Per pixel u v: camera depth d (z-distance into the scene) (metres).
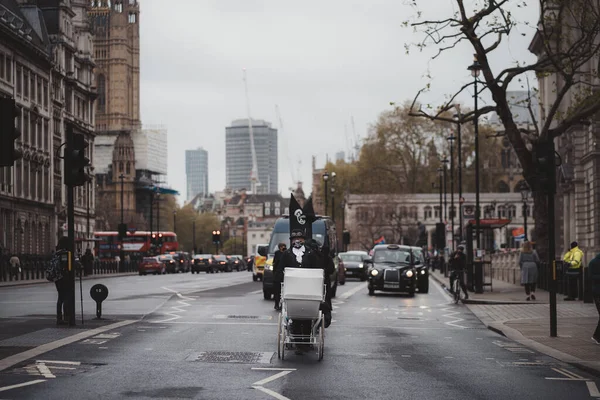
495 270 62.44
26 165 82.75
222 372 13.75
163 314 26.08
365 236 139.25
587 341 18.95
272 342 18.23
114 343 17.75
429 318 26.27
